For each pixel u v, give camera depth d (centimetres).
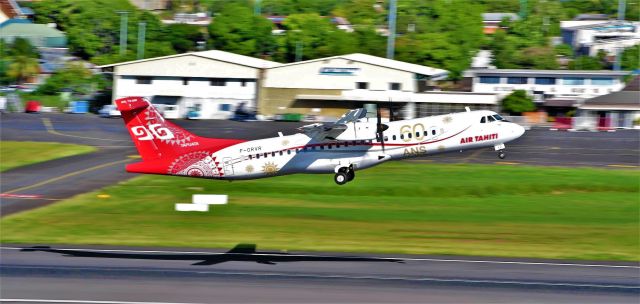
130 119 17400
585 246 15512
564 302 11525
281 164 17450
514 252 14875
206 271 13112
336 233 16475
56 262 13650
